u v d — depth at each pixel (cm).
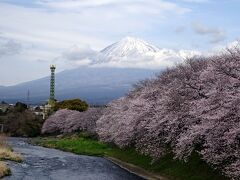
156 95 4262
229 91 2528
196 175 3058
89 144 6819
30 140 8838
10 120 11294
